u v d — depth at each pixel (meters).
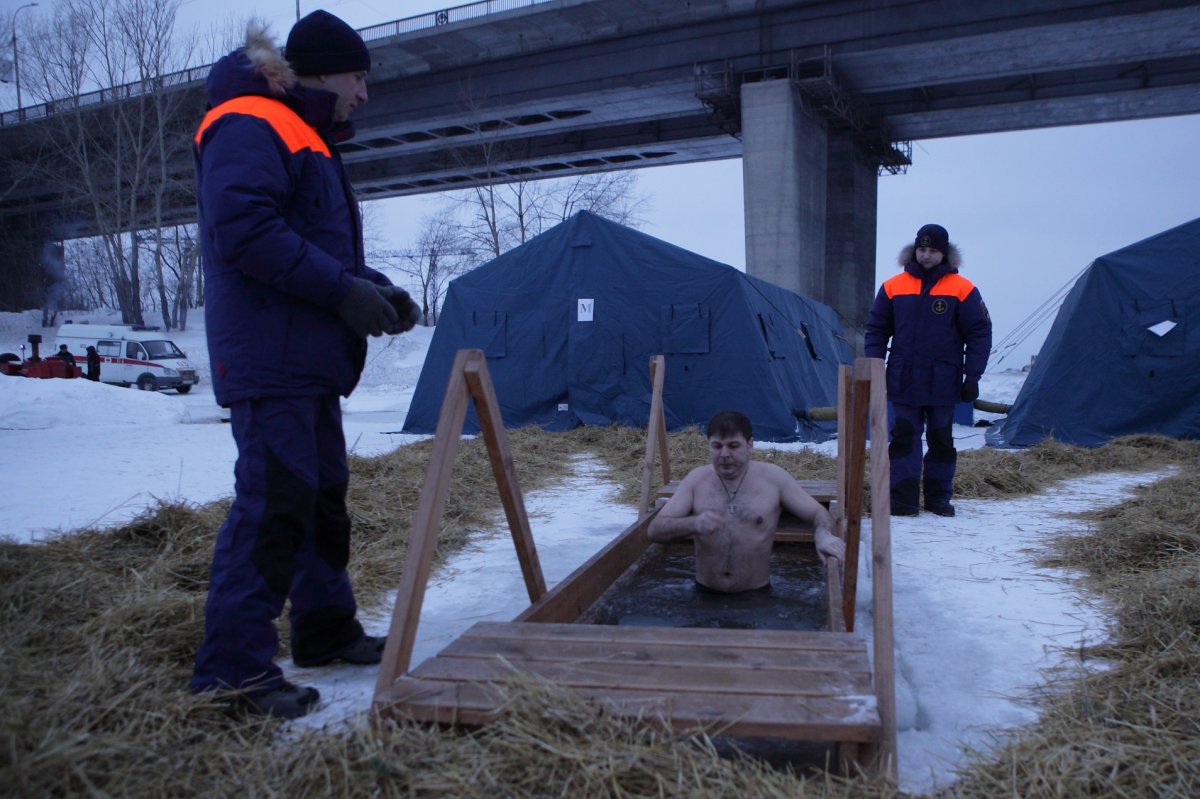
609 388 12.35
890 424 6.83
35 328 51.69
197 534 4.83
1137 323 10.52
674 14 33.09
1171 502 5.89
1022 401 11.32
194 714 2.45
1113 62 31.66
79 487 7.54
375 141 43.31
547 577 4.59
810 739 2.12
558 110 37.91
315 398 2.84
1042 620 3.71
